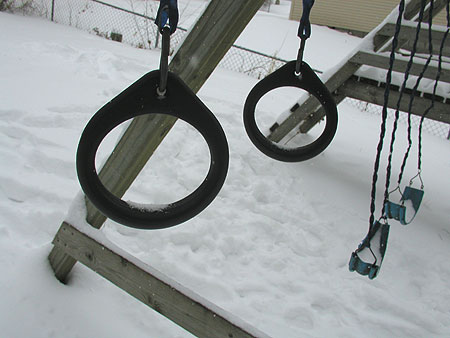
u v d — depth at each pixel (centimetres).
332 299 264
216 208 323
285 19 1644
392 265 301
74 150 342
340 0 1495
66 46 642
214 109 470
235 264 279
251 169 381
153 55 782
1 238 231
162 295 160
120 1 1590
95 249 176
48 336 177
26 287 193
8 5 951
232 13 134
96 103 434
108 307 206
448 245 327
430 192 398
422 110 349
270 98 593
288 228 322
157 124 154
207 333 153
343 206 355
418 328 254
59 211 269
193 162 370
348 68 364
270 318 240
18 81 447
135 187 322
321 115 422
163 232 280
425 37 321
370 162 439
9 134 342
